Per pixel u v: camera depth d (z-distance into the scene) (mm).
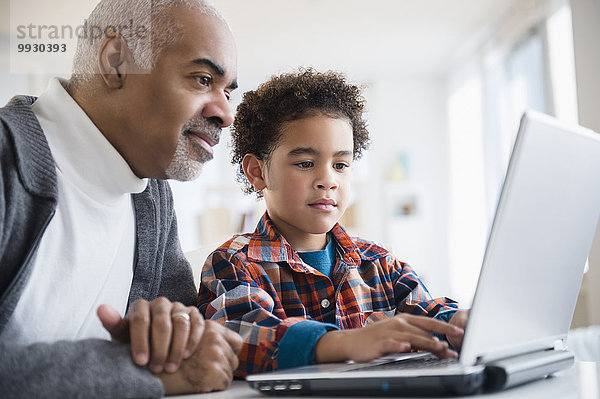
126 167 920
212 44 912
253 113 1204
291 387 633
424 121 6527
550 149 601
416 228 6449
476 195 5617
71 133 892
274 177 1135
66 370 587
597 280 3229
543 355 688
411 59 5922
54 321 864
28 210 794
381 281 1173
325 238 1181
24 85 4012
